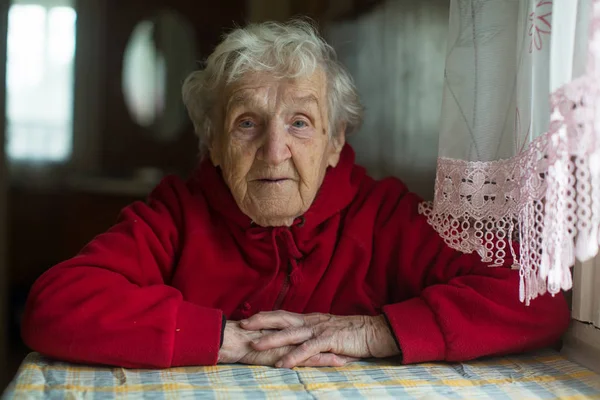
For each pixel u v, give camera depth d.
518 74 1.10
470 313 1.26
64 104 4.52
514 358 1.31
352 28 3.62
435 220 1.30
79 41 4.51
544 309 1.27
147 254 1.41
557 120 0.95
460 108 1.22
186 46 4.55
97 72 4.54
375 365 1.26
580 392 1.11
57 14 4.47
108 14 4.50
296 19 1.54
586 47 0.93
